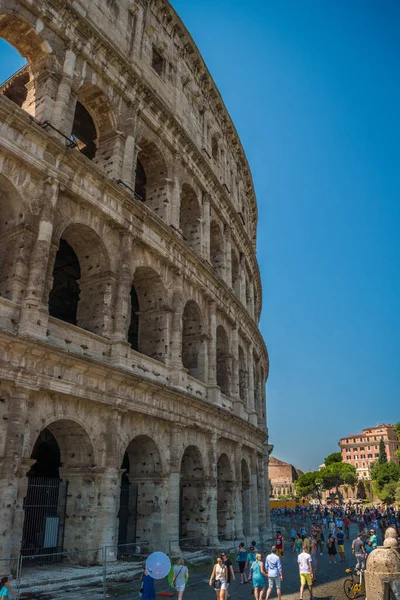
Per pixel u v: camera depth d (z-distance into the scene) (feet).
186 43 158.40
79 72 106.32
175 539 104.94
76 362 85.20
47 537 86.33
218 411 132.05
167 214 129.49
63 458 92.12
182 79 156.66
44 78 99.14
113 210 104.53
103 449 91.86
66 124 98.78
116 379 93.97
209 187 160.15
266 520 202.49
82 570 81.30
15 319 80.74
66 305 134.00
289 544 175.42
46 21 100.53
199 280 137.08
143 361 108.37
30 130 86.89
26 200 87.15
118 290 103.50
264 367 234.79
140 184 158.51
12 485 72.79
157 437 108.27
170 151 137.59
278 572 75.92
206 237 152.46
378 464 572.10
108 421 93.76
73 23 105.40
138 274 120.67
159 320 120.26
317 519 310.24
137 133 122.62
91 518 87.15
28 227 85.76
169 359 118.21
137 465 110.01
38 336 81.30
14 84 124.67
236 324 166.50
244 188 219.61
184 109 153.89
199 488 126.31
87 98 113.91
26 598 67.46
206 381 136.26
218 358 159.53
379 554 43.83
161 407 107.76
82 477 89.76
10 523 71.51
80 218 97.91
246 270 208.03
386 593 40.52
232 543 134.31
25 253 84.69
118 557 97.60
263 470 195.11
